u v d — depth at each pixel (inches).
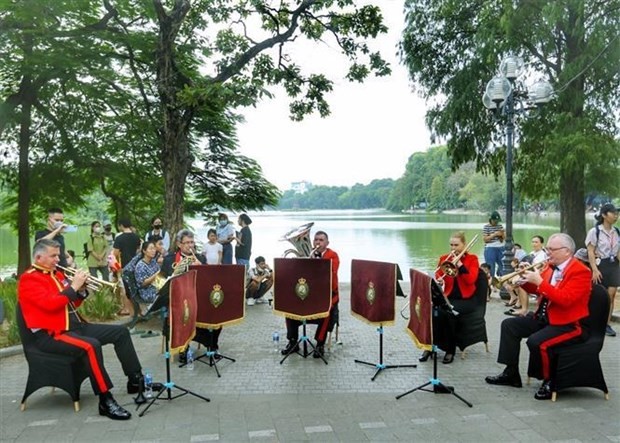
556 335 197.6
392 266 231.6
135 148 645.9
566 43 538.6
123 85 628.1
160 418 184.2
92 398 206.2
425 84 629.9
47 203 658.8
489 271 406.9
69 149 628.7
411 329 222.2
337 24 474.0
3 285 416.2
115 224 701.9
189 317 211.0
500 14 539.2
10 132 639.1
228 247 450.0
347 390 212.4
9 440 167.3
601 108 526.6
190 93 398.3
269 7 458.6
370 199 5743.1
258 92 410.0
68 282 208.4
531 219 2372.0
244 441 165.0
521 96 442.3
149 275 290.5
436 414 185.5
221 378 228.7
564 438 163.9
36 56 492.4
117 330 206.2
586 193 547.8
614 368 235.0
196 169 661.9
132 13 548.1
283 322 345.1
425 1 614.9
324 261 246.2
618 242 297.1
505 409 189.3
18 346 271.6
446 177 3304.6
